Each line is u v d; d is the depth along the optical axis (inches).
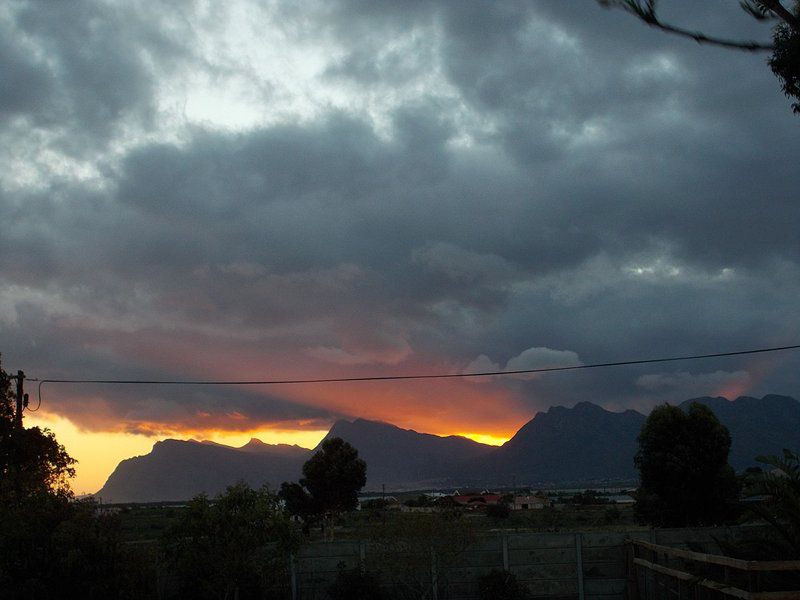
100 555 789.9
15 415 1101.7
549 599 1084.5
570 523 2945.4
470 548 1096.2
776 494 649.0
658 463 1472.7
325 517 2367.1
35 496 826.8
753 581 550.9
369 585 1041.5
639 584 1032.8
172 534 945.5
